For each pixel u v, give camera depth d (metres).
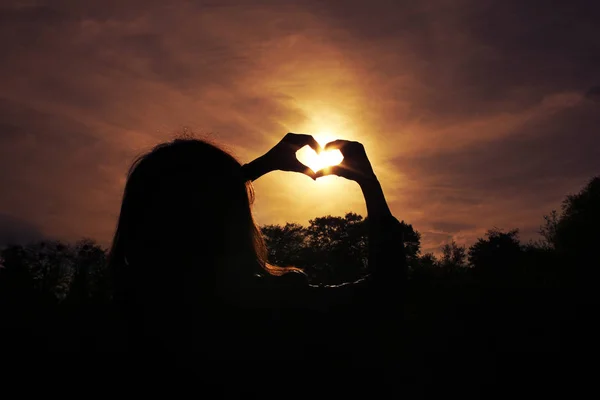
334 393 1.23
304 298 1.28
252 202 1.42
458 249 55.16
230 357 1.21
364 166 1.44
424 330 15.09
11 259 7.18
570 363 13.07
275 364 1.22
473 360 13.10
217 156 1.30
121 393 1.20
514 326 16.25
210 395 1.20
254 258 1.32
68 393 6.08
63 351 6.45
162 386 1.21
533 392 12.04
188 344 1.21
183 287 1.22
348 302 1.31
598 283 21.53
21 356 7.48
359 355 1.27
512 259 48.53
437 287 21.38
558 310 17.62
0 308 7.38
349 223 46.09
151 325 1.22
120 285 1.27
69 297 2.72
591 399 11.71
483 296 19.62
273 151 1.43
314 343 1.24
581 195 70.12
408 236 51.09
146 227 1.24
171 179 1.25
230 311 1.23
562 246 62.97
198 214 1.23
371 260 1.40
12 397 7.27
